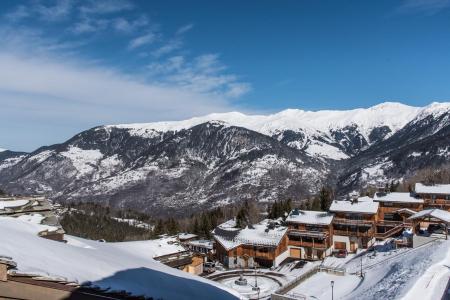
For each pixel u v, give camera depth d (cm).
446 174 13175
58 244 1349
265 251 6438
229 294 1614
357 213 7100
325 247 6694
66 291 890
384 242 6544
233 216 12250
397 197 7606
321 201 9938
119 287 972
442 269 3997
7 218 1930
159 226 10106
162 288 1187
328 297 4328
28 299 872
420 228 6412
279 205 10100
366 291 4122
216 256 7044
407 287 3628
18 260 911
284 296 4197
